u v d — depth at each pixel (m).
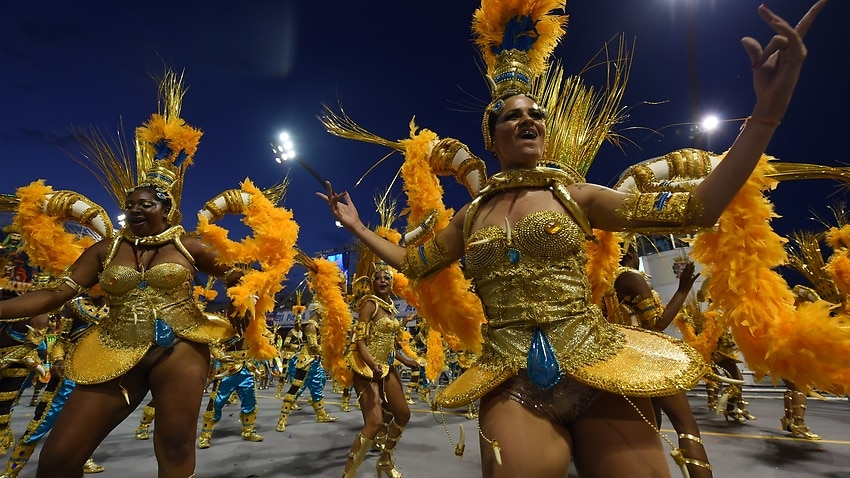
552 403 1.49
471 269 1.74
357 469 3.86
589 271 2.48
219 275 3.06
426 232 2.35
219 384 5.38
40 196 3.16
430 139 2.52
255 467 4.36
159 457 2.52
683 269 2.92
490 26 2.20
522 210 1.71
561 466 1.42
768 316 1.45
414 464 4.40
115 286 2.61
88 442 2.40
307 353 6.89
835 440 5.34
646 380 1.39
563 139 2.37
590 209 1.68
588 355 1.49
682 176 1.68
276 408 8.84
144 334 2.56
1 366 4.22
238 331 2.88
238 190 3.23
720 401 1.43
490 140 1.98
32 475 4.07
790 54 1.26
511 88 1.96
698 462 2.42
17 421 6.91
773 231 1.57
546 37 2.17
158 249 2.82
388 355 4.11
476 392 1.54
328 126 2.72
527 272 1.58
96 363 2.48
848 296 3.90
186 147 3.25
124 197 3.54
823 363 1.37
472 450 5.00
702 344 3.88
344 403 8.52
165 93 3.46
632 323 2.99
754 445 5.09
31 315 2.61
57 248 3.15
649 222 1.52
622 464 1.39
